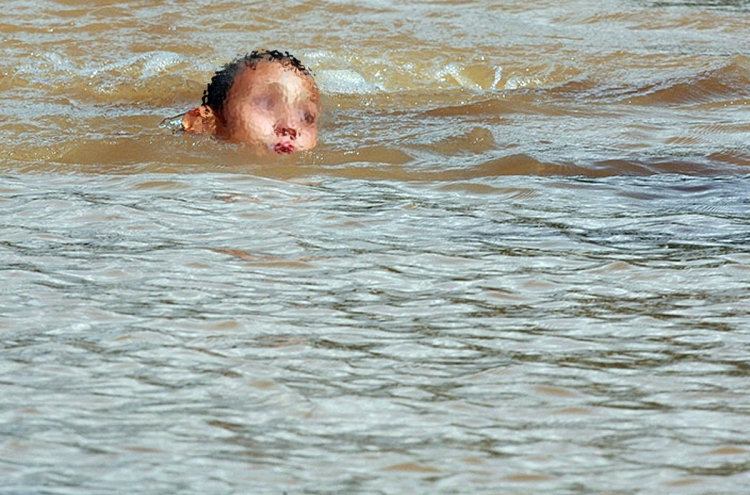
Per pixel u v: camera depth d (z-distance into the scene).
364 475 8.59
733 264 14.41
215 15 35.97
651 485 8.47
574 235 16.00
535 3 40.16
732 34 37.31
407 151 22.06
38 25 34.16
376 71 31.25
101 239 15.47
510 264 14.44
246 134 22.22
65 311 12.31
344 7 37.66
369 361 10.95
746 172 20.86
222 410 9.76
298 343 11.43
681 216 17.20
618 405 9.95
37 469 8.62
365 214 17.09
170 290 13.15
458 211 17.44
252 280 13.61
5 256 14.52
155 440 9.13
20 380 10.35
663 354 11.20
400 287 13.44
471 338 11.64
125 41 32.94
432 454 8.95
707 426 9.48
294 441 9.16
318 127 23.67
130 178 19.48
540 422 9.58
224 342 11.43
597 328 11.99
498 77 31.16
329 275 13.88
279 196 18.27
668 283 13.65
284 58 23.14
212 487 8.36
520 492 8.37
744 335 11.73
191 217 16.75
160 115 25.70
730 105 28.62
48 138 22.86
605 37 36.00
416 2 39.25
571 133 24.59
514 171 20.55
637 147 23.19
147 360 10.90
